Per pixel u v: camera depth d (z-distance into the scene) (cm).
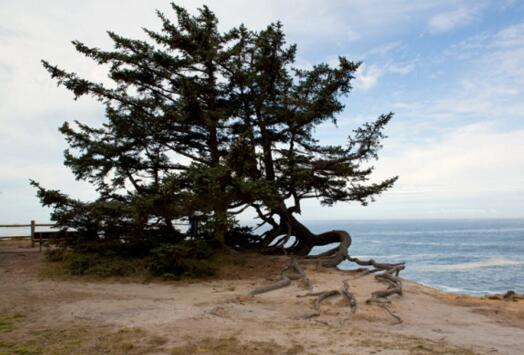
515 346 694
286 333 723
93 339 674
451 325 851
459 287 2788
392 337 719
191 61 1742
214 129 1816
